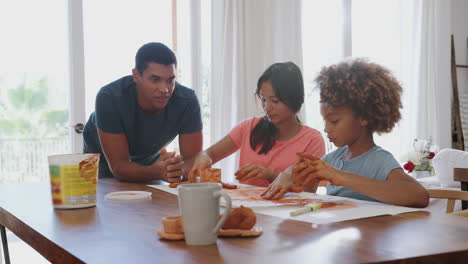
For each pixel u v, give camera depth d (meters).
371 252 0.70
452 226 0.88
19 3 3.14
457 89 5.22
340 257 0.67
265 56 3.80
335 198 1.25
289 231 0.85
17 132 3.17
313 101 4.24
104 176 2.21
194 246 0.75
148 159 2.17
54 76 3.26
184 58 3.67
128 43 3.45
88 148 2.27
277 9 3.87
